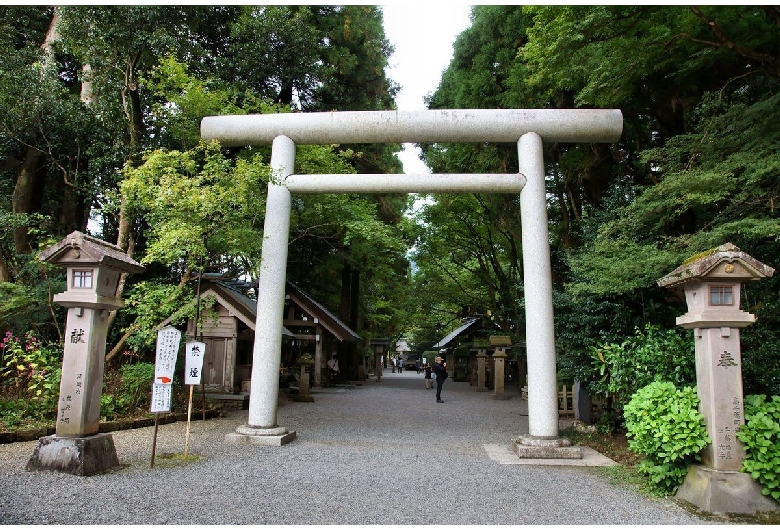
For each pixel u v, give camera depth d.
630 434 5.69
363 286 25.17
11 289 9.29
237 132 8.26
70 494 4.55
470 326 24.77
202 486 5.00
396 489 5.10
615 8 7.46
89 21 9.93
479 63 13.58
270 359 7.67
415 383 25.05
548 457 6.70
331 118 8.09
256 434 7.39
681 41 7.99
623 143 11.71
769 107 6.50
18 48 12.41
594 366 8.20
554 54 8.35
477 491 5.10
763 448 4.38
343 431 8.90
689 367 6.18
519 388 19.53
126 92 10.55
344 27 16.09
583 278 8.83
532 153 7.73
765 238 6.77
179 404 10.20
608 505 4.67
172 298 8.33
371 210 13.16
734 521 4.20
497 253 20.19
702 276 4.67
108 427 7.91
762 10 8.13
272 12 12.98
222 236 7.82
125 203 8.77
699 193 6.25
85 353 5.45
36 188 12.70
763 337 6.18
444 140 8.03
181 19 11.42
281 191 8.12
